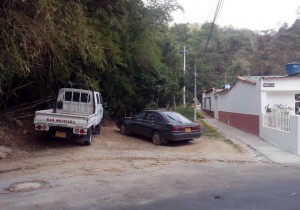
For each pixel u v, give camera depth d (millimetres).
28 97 15094
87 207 5840
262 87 17344
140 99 22141
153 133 14000
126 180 7801
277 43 51156
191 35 45500
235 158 11383
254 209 5859
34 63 11562
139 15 18938
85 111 14516
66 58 12766
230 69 54094
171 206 5941
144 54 19250
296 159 11367
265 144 14852
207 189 7109
